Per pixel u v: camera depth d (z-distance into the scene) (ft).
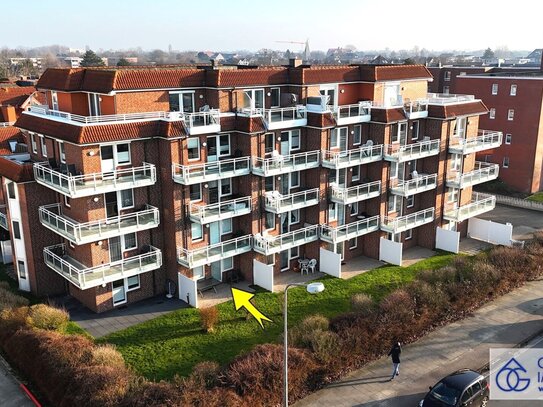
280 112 105.19
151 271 98.58
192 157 96.53
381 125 114.11
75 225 84.69
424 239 127.85
